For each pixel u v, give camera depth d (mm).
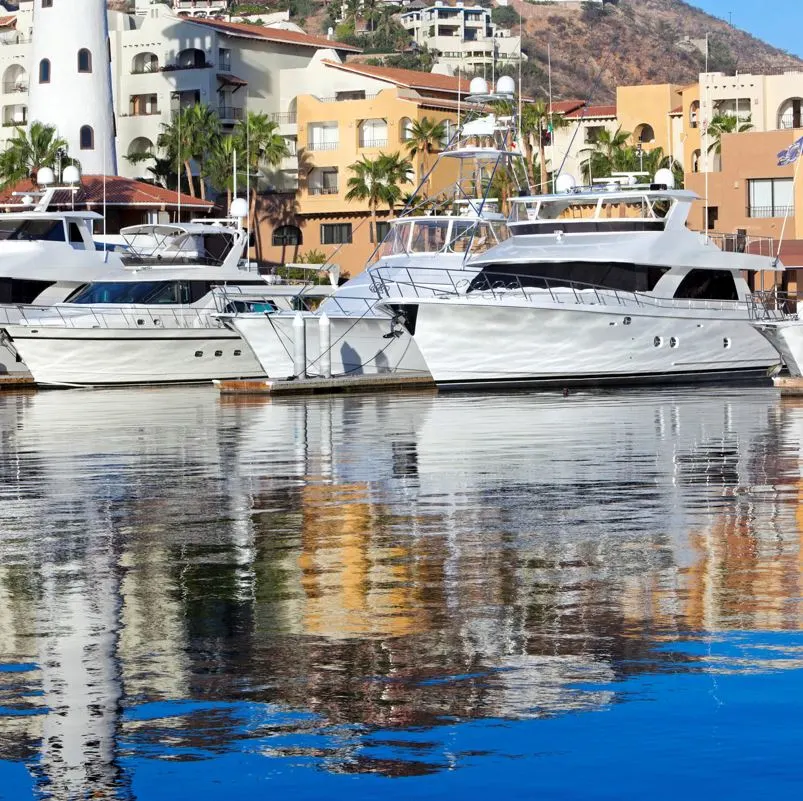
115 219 82688
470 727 8914
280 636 11039
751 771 8195
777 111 94812
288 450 25094
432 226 45750
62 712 9273
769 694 9430
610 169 93000
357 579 13164
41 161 80562
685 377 45094
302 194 96312
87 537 15664
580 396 39625
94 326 45062
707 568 13414
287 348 43094
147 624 11492
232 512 17484
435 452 24312
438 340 41594
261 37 102062
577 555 14203
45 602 12336
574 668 10047
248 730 8922
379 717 9117
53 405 38188
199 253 49188
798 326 38906
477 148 47719
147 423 31656
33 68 82500
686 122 99188
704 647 10523
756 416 31562
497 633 11023
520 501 18062
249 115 93688
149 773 8312
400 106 93375
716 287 45500
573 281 42938
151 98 101438
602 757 8430
